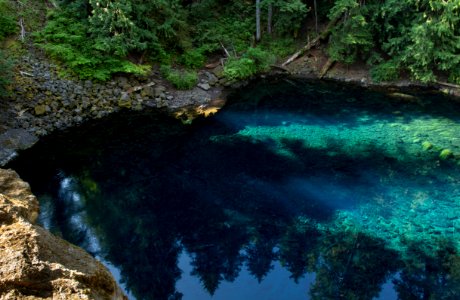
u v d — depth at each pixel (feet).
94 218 27.58
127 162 34.78
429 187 30.25
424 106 44.98
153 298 21.17
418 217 26.94
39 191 30.32
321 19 58.34
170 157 35.58
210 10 57.98
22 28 44.32
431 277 22.13
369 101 47.06
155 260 23.90
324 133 39.42
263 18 59.57
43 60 42.88
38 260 9.06
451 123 40.55
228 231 26.35
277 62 56.54
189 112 44.09
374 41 52.11
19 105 38.14
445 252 23.85
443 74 49.11
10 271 8.45
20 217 11.12
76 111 40.63
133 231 26.40
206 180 32.07
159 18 50.16
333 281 22.21
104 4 43.70
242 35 56.80
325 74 53.98
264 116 43.78
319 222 26.81
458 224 26.11
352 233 25.67
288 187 30.78
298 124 41.63
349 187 30.55
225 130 40.52
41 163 34.04
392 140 37.52
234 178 32.19
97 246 24.99
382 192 29.84
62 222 27.04
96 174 32.96
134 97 44.57
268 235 25.88
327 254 24.13
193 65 51.49
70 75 42.88
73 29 45.03
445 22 43.42
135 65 45.52
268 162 34.42
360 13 48.75
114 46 44.01
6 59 39.47
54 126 38.65
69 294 8.38
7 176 15.46
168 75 47.37
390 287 21.63
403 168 32.86
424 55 44.93
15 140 35.35
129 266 23.41
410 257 23.59
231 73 49.57
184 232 26.35
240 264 23.57
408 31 47.93
